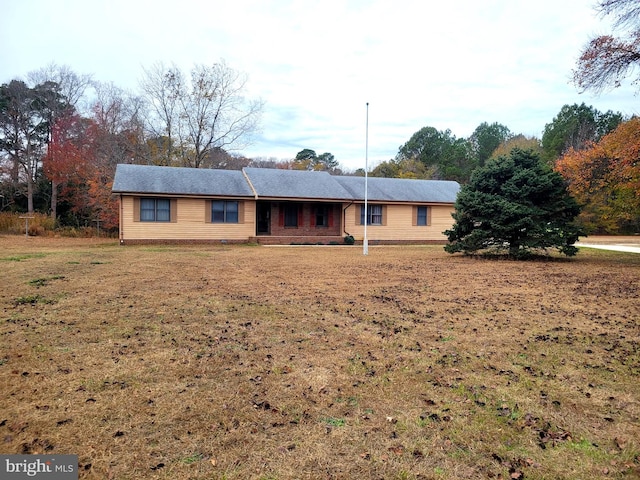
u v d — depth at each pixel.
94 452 2.36
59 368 3.59
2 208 30.09
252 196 19.14
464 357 4.09
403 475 2.21
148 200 18.05
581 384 3.47
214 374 3.54
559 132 39.03
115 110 31.34
